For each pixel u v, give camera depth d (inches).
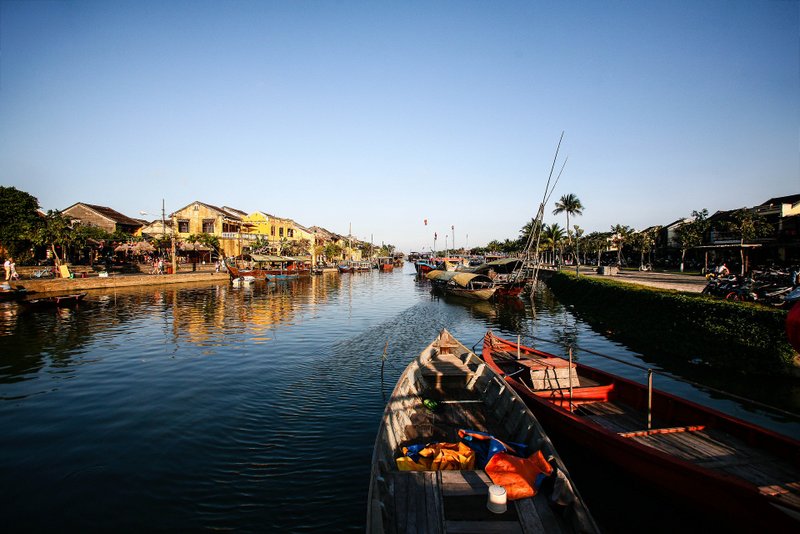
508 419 353.4
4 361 620.4
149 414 430.0
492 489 222.4
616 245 2561.5
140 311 1089.4
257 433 387.2
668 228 2218.3
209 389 505.0
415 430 353.4
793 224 1341.0
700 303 642.2
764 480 263.3
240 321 973.8
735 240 1462.8
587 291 1194.6
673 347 651.5
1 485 304.3
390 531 207.9
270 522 265.9
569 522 215.2
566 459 350.3
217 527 261.7
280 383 529.7
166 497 290.8
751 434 304.5
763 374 518.9
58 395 482.6
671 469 261.7
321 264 3356.3
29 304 1051.9
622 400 413.4
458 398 438.0
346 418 421.7
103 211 2274.9
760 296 743.1
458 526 212.7
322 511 276.1
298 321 997.2
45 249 1749.5
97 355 657.0
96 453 350.3
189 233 2501.2
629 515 281.4
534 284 1401.3
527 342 773.3
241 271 2039.9
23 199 1596.9
